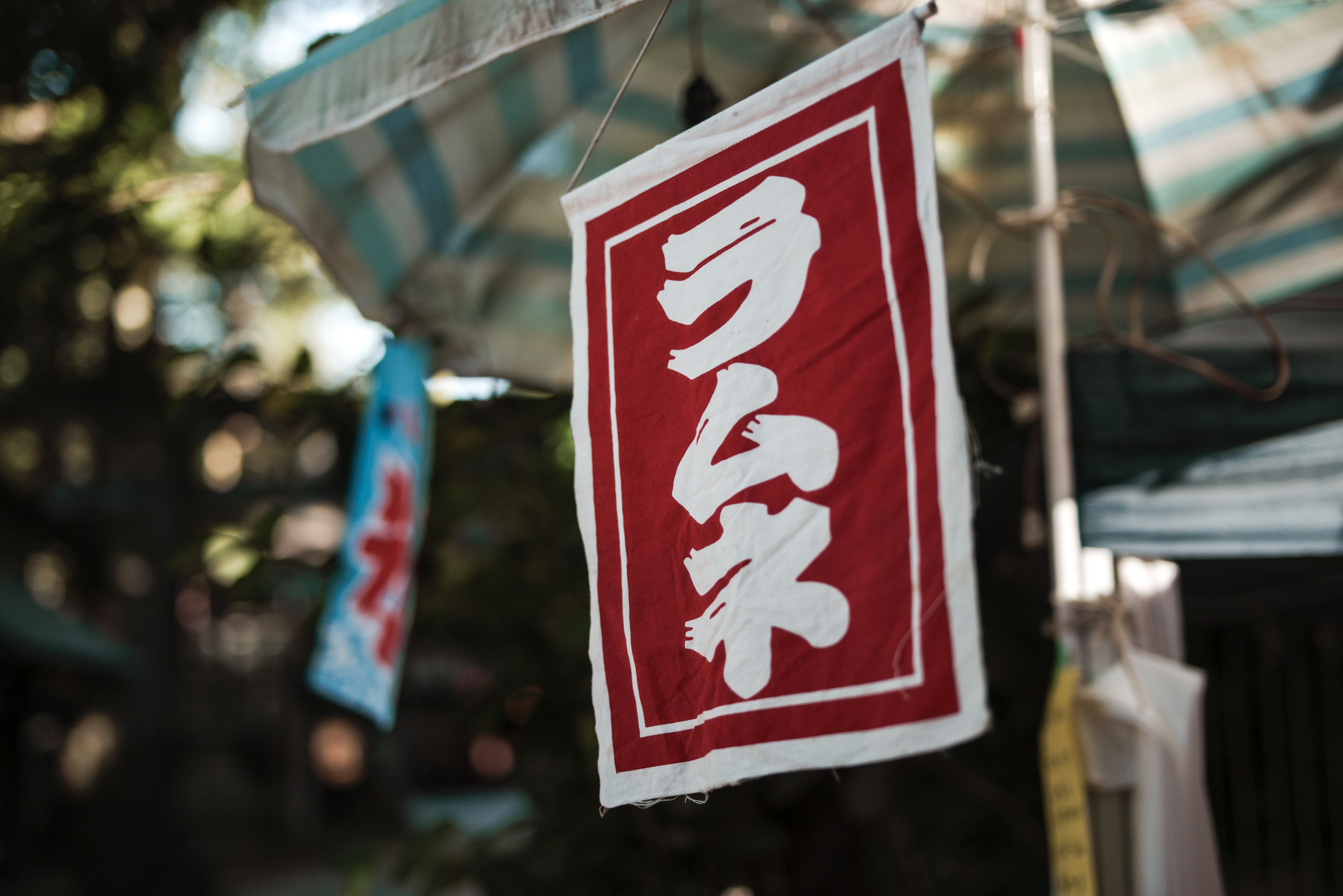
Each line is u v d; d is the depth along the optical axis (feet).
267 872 45.98
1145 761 7.04
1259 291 10.42
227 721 57.93
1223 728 12.79
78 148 19.26
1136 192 10.74
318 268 26.53
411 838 11.68
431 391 11.55
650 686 5.62
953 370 4.84
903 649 4.82
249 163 8.41
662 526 5.69
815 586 5.11
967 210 11.60
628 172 6.15
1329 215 9.85
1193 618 11.12
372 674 9.45
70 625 35.73
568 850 11.08
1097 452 8.16
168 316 33.47
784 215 5.48
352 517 10.30
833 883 11.45
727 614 5.35
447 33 6.40
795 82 5.51
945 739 4.64
